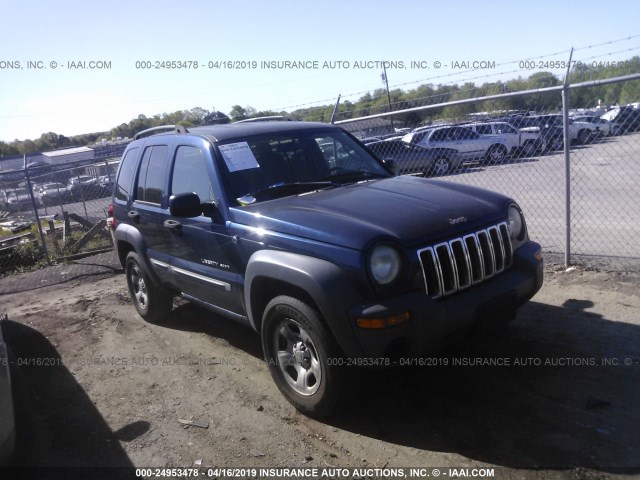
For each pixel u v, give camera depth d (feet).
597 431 10.75
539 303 17.06
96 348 17.85
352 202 12.54
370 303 10.50
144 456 11.62
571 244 22.61
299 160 15.15
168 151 16.47
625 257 19.81
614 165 42.39
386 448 11.03
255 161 14.49
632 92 28.25
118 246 19.72
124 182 19.10
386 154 33.45
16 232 45.03
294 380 12.67
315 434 11.78
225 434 12.14
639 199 30.76
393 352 10.89
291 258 11.54
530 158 31.09
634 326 14.79
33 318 21.66
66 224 39.32
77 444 12.31
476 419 11.61
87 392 14.78
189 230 14.93
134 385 14.92
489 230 12.27
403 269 10.85
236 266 13.42
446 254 11.39
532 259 12.85
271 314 12.34
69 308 22.58
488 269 12.18
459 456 10.52
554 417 11.34
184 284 16.20
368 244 10.59
